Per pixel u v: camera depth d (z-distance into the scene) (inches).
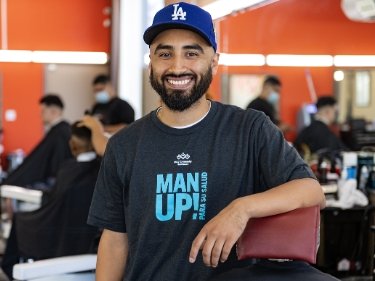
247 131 64.0
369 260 125.6
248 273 57.2
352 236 126.4
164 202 63.4
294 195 56.2
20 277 96.7
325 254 125.5
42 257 147.5
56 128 233.6
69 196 144.8
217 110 65.6
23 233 153.3
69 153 231.6
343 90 194.7
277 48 219.8
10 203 263.6
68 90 378.6
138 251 64.8
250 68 229.3
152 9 323.0
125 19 349.7
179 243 63.4
